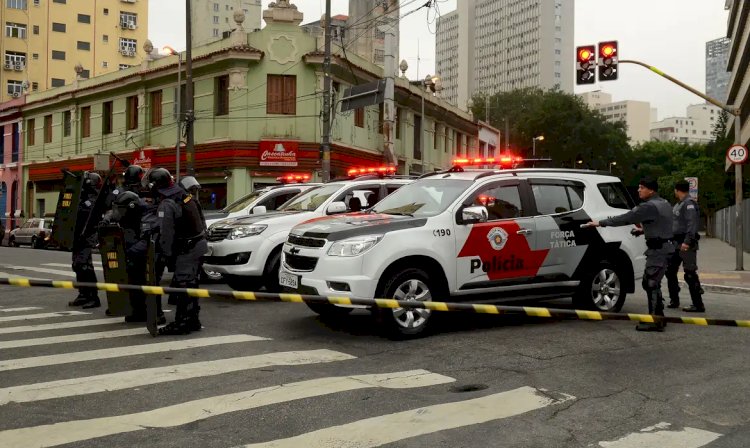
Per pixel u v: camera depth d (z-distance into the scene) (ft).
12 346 22.34
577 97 197.06
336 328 25.93
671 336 24.71
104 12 230.07
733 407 16.49
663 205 25.59
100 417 15.10
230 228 33.37
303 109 93.35
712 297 40.27
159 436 13.92
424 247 23.91
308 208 35.55
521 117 224.12
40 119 131.75
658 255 25.61
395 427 14.58
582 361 20.81
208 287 38.34
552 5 476.13
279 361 20.42
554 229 27.07
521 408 16.08
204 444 13.48
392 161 107.55
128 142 109.60
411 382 18.24
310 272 24.03
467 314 29.07
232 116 92.48
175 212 23.84
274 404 16.08
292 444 13.52
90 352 21.47
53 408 15.70
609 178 29.86
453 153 142.92
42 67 216.54
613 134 192.95
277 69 92.63
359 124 103.45
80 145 121.08
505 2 505.66
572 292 27.84
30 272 47.26
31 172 132.26
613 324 27.04
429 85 133.28
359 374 19.04
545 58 474.49
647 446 13.78
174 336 24.20
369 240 23.24
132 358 20.67
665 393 17.56
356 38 111.14
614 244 28.58
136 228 27.20
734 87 141.28
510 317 28.55
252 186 92.22
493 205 26.13
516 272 26.08
